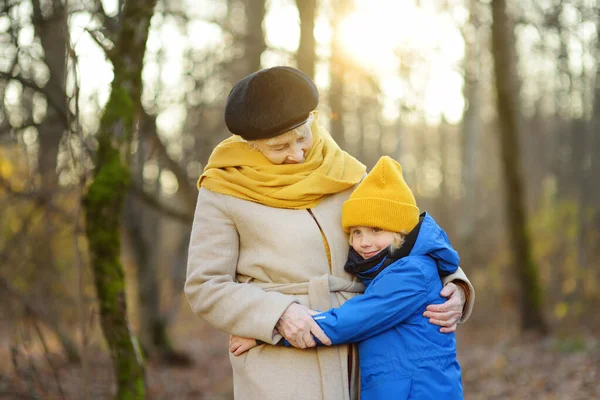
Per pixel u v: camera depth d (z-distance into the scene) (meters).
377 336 2.12
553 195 16.97
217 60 6.57
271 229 2.17
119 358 3.13
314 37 5.83
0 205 5.02
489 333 11.66
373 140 19.67
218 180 2.22
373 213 2.12
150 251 8.83
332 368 2.13
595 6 8.40
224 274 2.18
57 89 4.43
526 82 18.47
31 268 5.16
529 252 10.05
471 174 17.91
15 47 4.21
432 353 2.09
